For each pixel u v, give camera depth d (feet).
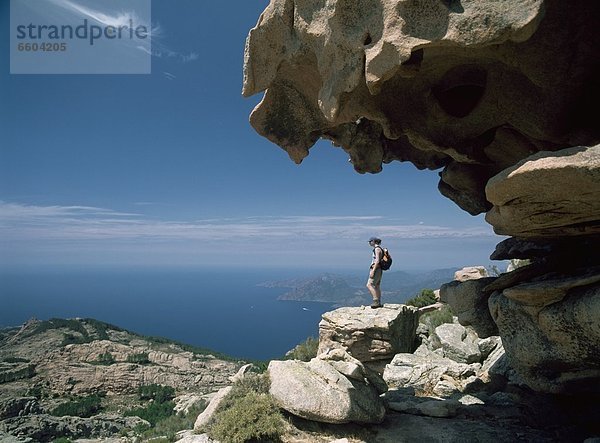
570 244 33.53
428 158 48.01
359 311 74.33
